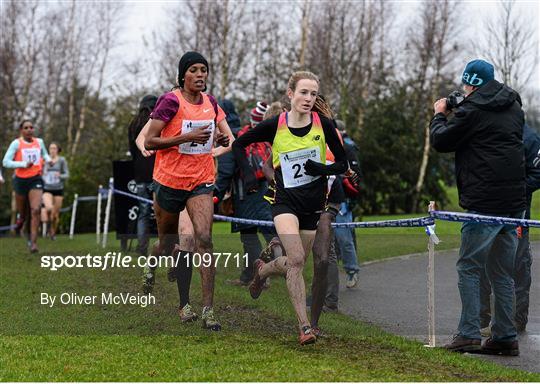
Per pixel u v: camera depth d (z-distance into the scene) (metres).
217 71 33.47
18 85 38.25
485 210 6.67
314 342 6.53
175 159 7.04
